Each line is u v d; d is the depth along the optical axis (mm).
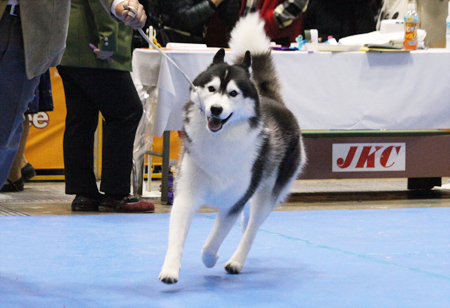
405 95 5324
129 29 4375
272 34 5953
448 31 5699
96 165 6621
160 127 4816
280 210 4805
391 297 2303
